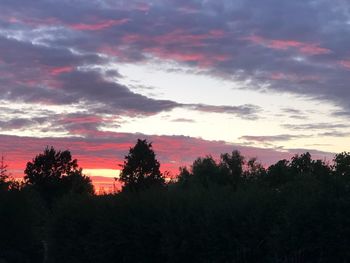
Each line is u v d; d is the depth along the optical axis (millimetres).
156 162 61062
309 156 30281
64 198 27016
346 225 13891
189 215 18141
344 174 16406
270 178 29672
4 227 28000
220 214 17000
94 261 22328
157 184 25812
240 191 17734
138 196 21219
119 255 21234
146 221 19891
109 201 22547
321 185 14930
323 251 14195
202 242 17328
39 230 29250
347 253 13766
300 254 14570
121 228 20797
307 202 14539
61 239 25531
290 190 16609
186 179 41812
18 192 29203
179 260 18125
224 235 16625
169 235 18297
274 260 15328
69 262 24609
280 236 15000
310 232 14320
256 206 16422
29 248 28391
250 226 16188
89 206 24109
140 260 20047
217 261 16844
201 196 18641
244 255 16188
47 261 27062
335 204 14203
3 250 27484
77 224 24203
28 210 28922
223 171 41094
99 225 22094
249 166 42031
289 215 14805
